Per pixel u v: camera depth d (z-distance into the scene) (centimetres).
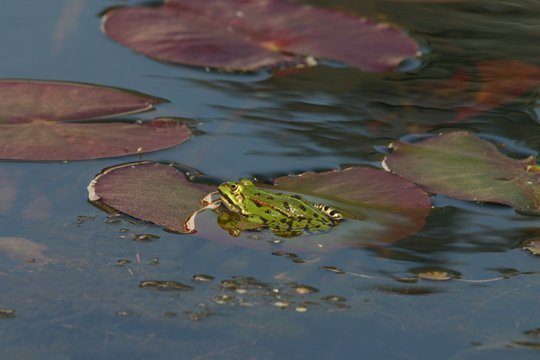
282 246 758
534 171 884
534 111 1077
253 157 921
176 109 1012
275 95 1091
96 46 1182
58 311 642
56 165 870
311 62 1177
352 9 1395
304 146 951
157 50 1164
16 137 884
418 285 699
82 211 788
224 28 1232
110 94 1012
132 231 764
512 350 615
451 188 852
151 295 670
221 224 788
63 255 719
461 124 1030
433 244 766
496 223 809
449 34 1320
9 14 1281
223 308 658
